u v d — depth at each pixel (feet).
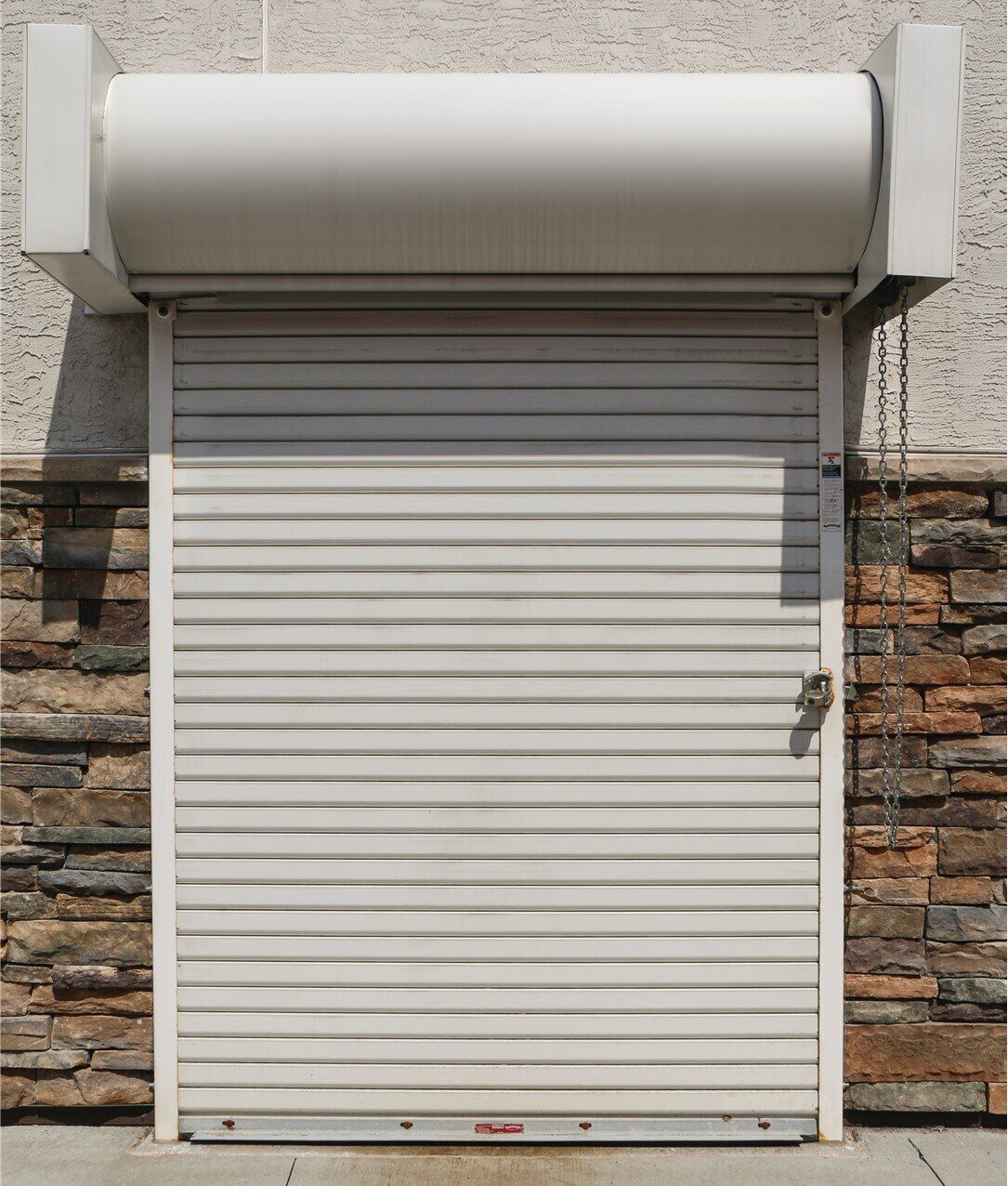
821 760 10.59
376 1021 10.52
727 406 10.64
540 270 10.01
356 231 9.50
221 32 10.81
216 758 10.56
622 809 10.57
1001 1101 10.74
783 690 10.62
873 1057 10.74
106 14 10.80
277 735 10.57
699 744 10.59
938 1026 10.77
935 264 9.17
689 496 10.63
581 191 9.28
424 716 10.57
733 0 10.79
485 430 10.63
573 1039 10.53
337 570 10.62
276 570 10.61
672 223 9.48
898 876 10.77
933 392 10.93
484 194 9.29
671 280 10.12
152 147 9.17
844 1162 10.13
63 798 10.74
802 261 9.91
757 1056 10.55
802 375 10.67
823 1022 10.59
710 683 10.61
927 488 10.80
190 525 10.62
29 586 10.78
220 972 10.54
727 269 9.98
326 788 10.55
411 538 10.62
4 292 10.89
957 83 9.07
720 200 9.35
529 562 10.61
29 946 10.73
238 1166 10.03
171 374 10.61
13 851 10.75
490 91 9.21
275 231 9.50
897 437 10.91
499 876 10.55
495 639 10.59
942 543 10.79
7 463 10.69
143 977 10.70
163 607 10.59
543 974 10.53
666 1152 10.35
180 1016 10.55
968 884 10.78
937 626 10.80
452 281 10.12
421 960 10.53
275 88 9.25
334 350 10.63
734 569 10.62
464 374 10.63
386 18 10.80
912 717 10.76
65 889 10.73
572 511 10.62
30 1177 9.78
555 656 10.59
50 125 8.86
